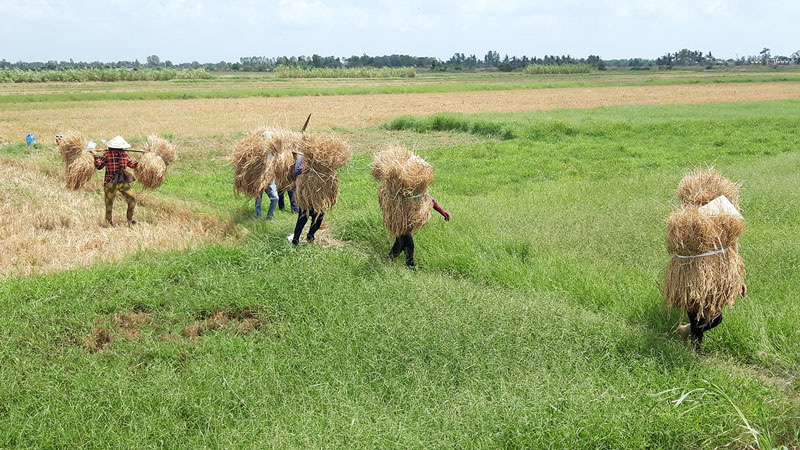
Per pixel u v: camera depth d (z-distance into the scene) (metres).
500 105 43.56
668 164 16.64
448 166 17.03
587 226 9.88
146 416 4.65
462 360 5.39
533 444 4.20
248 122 30.83
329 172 8.66
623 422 4.35
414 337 5.72
